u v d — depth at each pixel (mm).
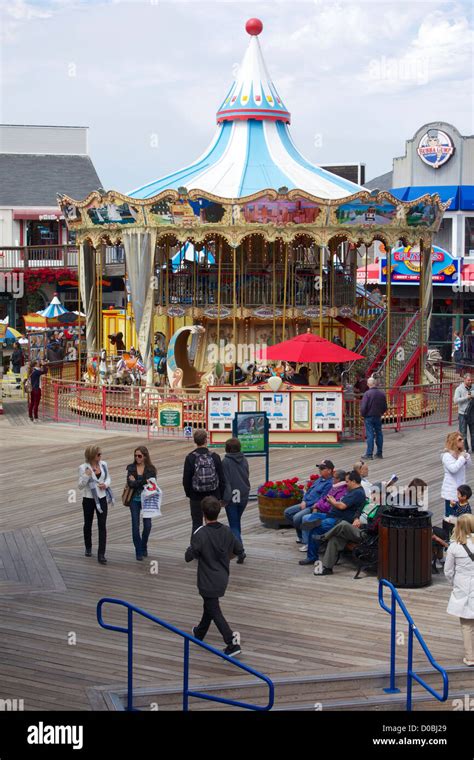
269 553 15406
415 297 47781
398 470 21516
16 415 30141
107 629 11180
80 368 33500
